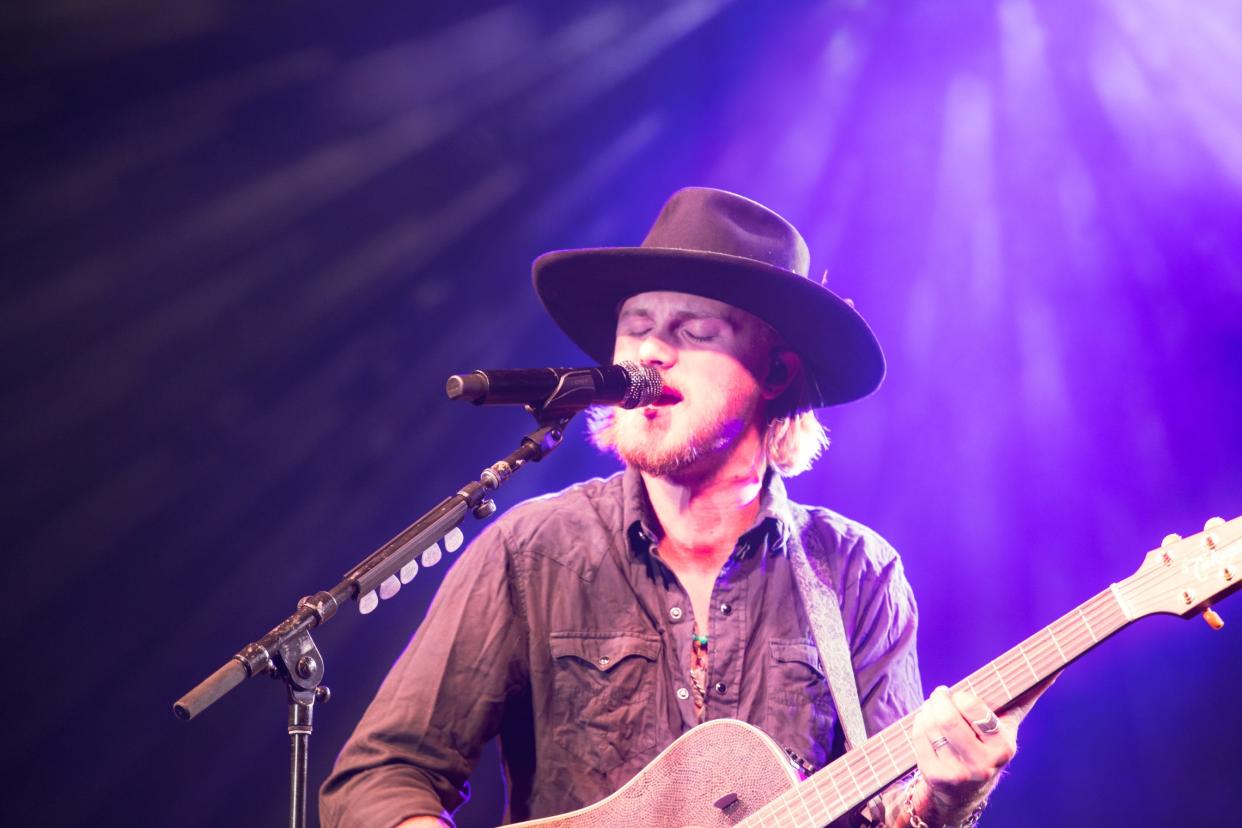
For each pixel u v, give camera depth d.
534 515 4.71
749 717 4.36
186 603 10.26
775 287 4.48
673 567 4.57
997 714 3.62
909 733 3.74
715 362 4.55
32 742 9.87
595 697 4.40
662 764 4.09
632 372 4.18
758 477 4.64
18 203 10.50
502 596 4.52
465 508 3.84
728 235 4.64
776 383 4.81
